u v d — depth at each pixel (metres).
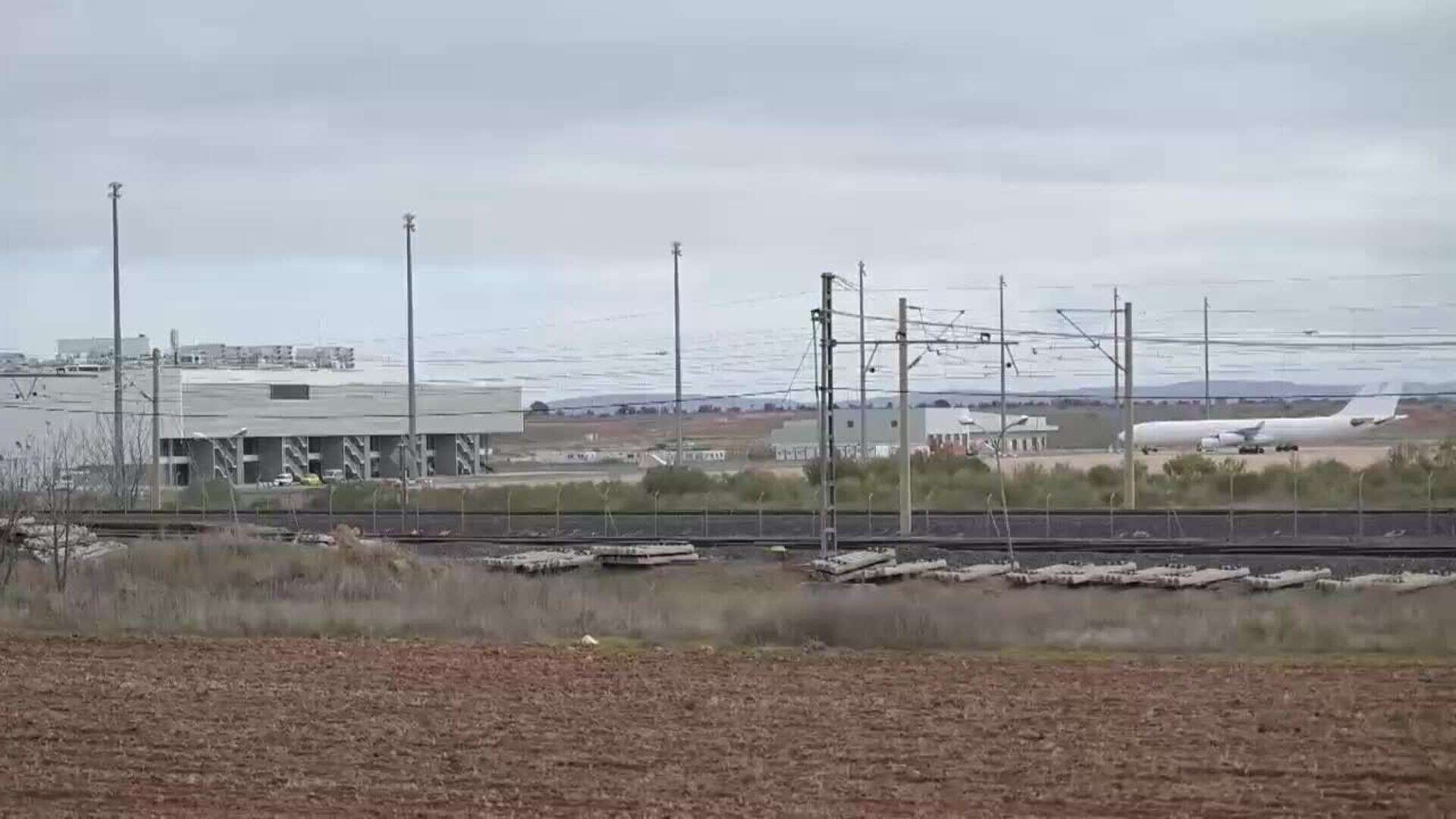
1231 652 59.56
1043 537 99.44
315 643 64.88
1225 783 37.34
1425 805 35.00
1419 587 71.50
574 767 40.03
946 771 38.97
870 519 110.25
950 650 62.19
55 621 73.00
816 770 39.31
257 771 39.97
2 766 40.72
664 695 50.66
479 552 101.81
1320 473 146.88
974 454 190.75
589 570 90.81
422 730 45.12
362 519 128.88
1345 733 42.75
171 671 56.97
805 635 65.31
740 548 97.00
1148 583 76.00
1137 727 44.12
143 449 179.50
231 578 87.81
